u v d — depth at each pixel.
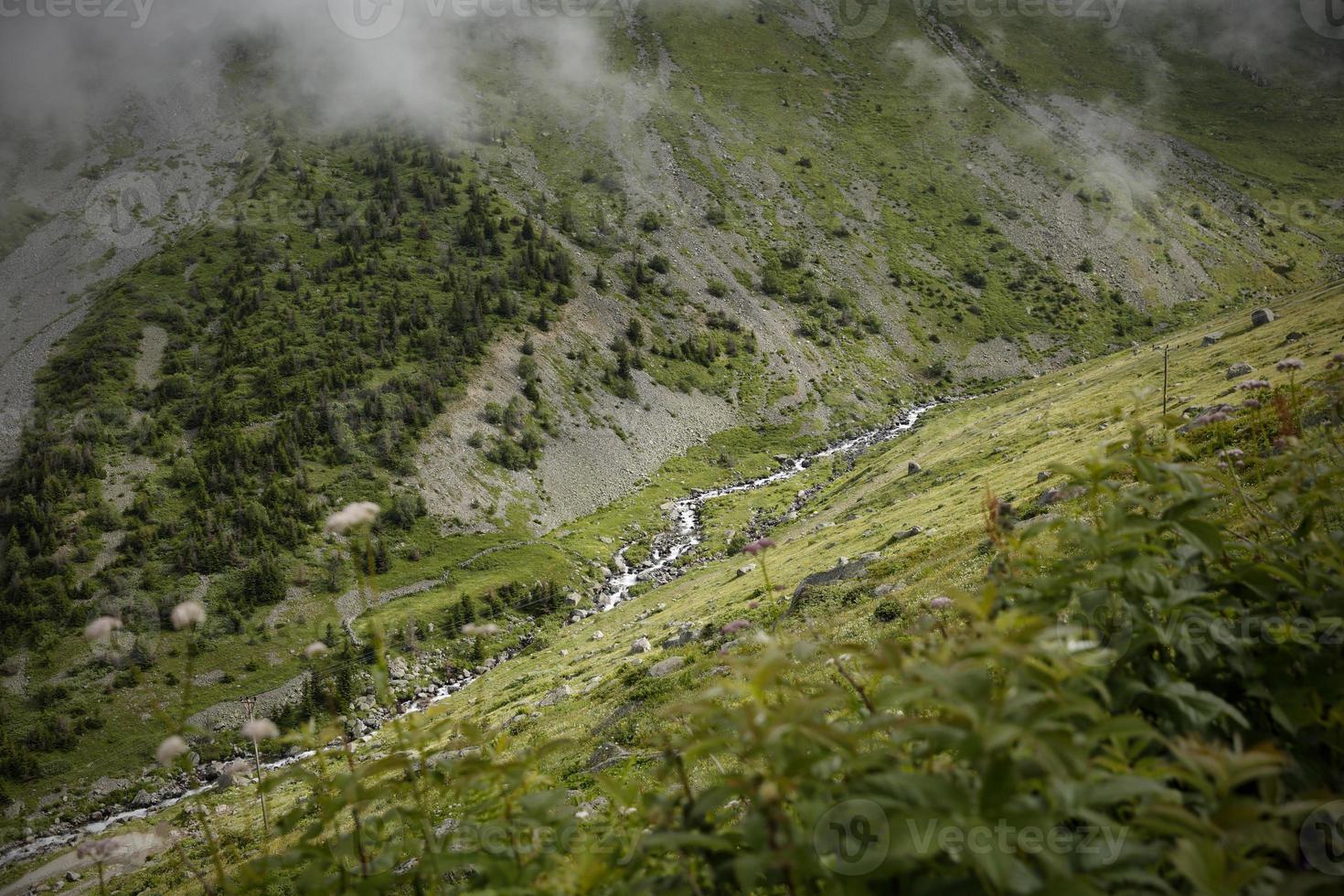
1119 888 2.58
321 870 3.40
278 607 138.62
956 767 2.97
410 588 144.75
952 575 22.95
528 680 71.00
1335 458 4.83
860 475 136.88
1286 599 3.79
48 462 167.75
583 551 159.38
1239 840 2.51
